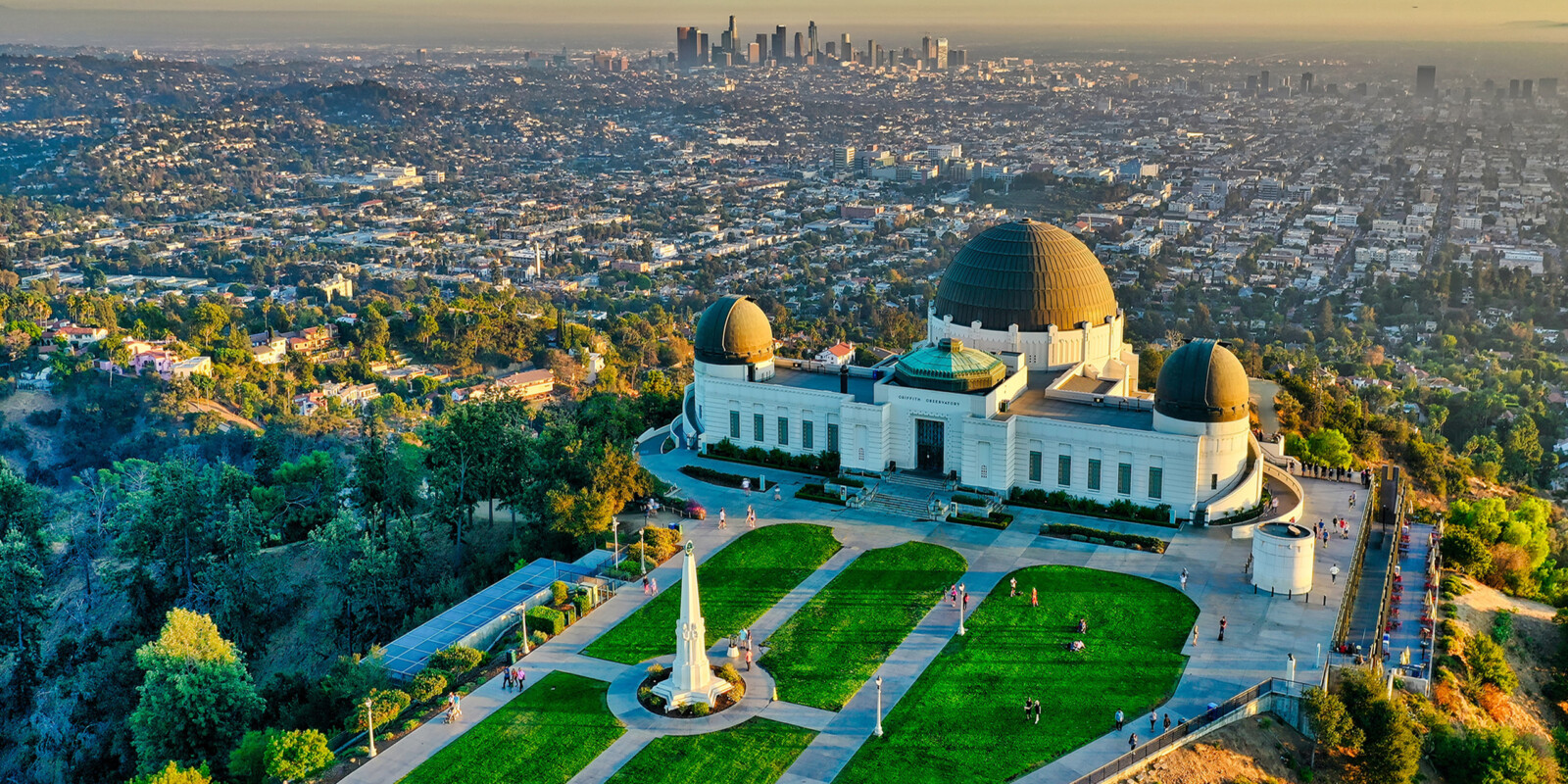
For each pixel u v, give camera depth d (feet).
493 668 370.53
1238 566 431.84
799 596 415.64
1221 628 377.91
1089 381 552.00
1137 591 413.80
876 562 442.09
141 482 627.46
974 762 318.04
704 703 344.49
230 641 451.94
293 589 494.18
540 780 314.55
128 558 507.71
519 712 345.51
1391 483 522.88
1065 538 460.14
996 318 562.66
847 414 519.60
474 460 498.28
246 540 481.05
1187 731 328.08
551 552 474.08
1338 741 325.42
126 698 447.01
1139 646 376.27
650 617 401.08
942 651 376.27
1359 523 479.41
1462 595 442.09
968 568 434.71
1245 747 331.57
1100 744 325.42
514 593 423.64
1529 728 379.55
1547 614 457.27
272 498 559.79
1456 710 362.33
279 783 318.86
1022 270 560.61
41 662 497.87
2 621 483.92
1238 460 477.36
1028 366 564.30
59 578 584.40
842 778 312.50
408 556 461.78
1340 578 423.23
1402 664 369.91
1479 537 485.15
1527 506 551.59
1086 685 354.54
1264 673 358.23
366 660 366.02
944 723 336.29
